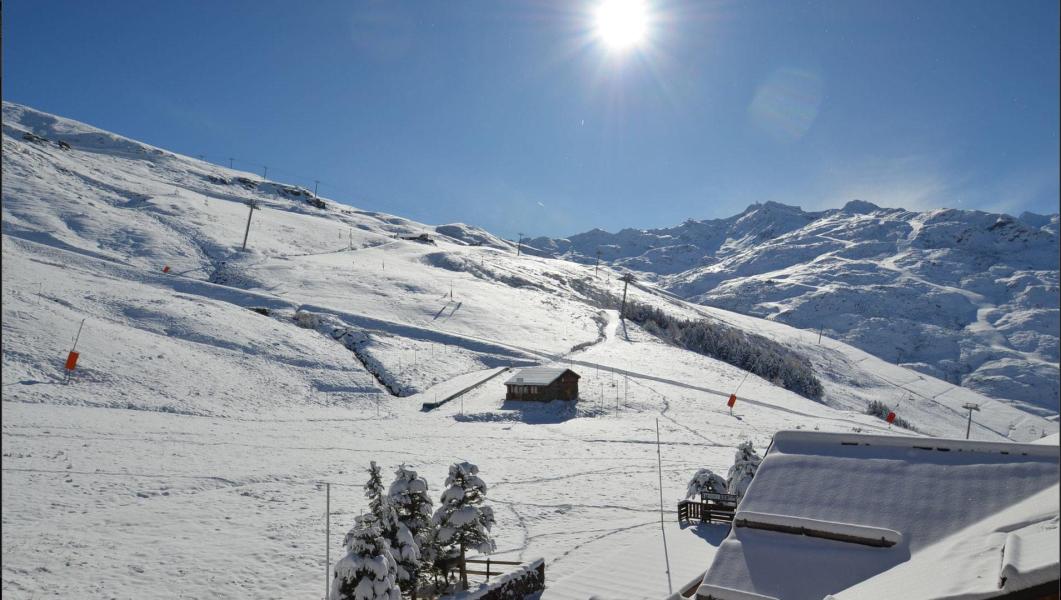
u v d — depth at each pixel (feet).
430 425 183.52
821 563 45.91
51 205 382.63
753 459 99.14
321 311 290.76
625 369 272.31
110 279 272.92
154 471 111.04
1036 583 30.01
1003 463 49.57
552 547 88.33
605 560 79.41
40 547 74.54
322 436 157.69
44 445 117.08
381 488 58.90
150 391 171.42
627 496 116.26
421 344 270.67
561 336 318.04
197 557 77.10
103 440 126.72
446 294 359.46
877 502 49.34
